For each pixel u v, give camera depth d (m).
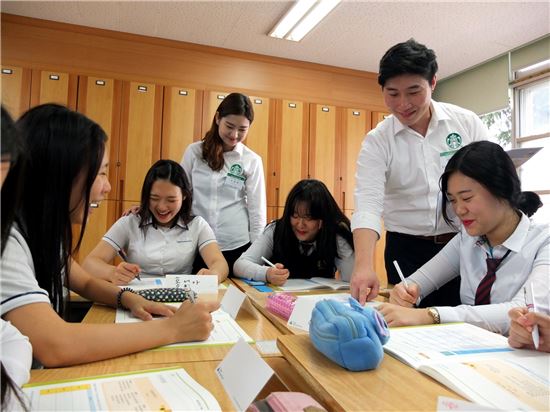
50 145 0.70
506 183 0.94
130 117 3.47
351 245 1.65
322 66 4.06
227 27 3.38
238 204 2.26
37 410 0.45
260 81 3.87
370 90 4.23
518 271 0.99
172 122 3.58
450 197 1.00
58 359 0.62
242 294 1.00
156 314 0.95
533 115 3.56
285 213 1.68
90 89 3.39
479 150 0.96
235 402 0.50
